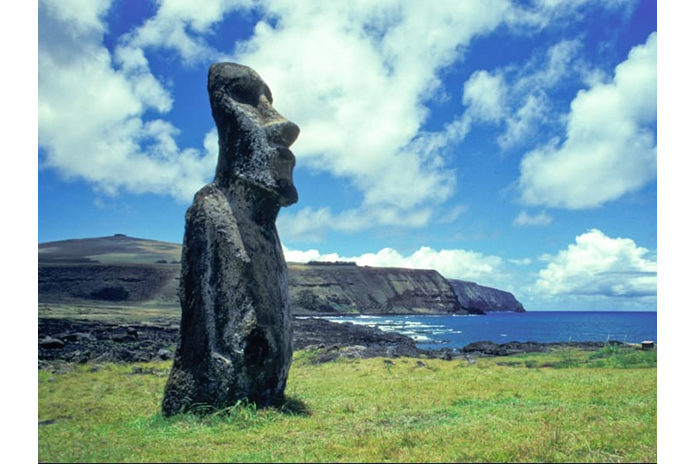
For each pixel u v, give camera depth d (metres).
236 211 10.07
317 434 8.05
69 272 108.12
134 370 16.53
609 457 6.62
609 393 10.86
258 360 9.69
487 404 10.28
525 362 19.17
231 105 10.45
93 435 8.14
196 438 7.86
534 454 6.58
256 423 8.80
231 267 9.71
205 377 9.48
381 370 17.00
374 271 180.38
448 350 27.34
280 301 10.24
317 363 20.55
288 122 10.41
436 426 8.19
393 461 6.44
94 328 37.03
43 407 10.42
